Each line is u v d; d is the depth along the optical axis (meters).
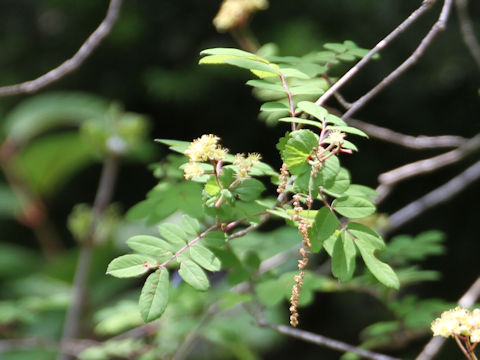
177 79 9.47
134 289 7.71
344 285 3.40
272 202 2.40
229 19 3.65
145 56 9.94
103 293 7.00
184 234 2.04
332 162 1.90
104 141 5.62
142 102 10.16
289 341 9.78
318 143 1.90
